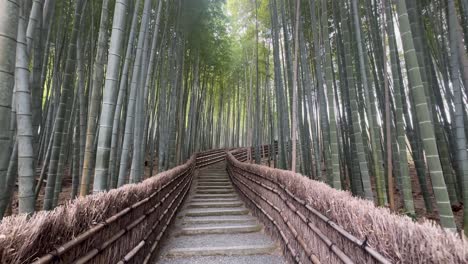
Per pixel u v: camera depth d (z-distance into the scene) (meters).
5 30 1.19
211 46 8.07
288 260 2.68
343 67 4.82
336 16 4.89
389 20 3.45
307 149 5.84
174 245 3.29
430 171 2.10
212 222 4.32
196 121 10.96
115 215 1.62
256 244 3.28
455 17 3.16
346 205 1.43
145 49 4.00
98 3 4.91
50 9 2.91
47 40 3.84
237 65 10.92
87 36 5.06
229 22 8.63
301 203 2.28
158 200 3.00
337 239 1.54
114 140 3.54
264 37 7.57
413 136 4.15
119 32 2.23
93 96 2.42
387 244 1.03
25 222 0.90
